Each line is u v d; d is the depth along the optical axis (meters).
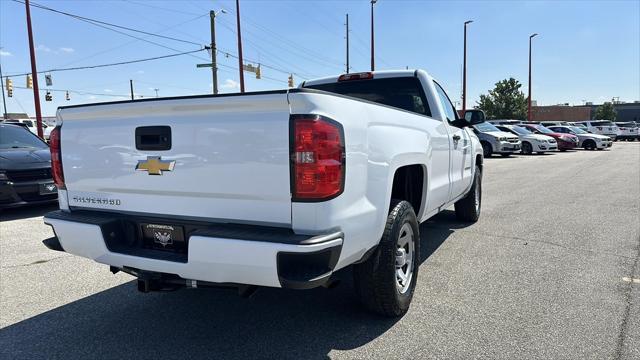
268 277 2.54
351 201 2.77
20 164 7.70
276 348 3.20
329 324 3.55
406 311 3.70
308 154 2.52
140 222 3.12
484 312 3.68
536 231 6.32
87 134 3.25
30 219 7.72
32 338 3.39
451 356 3.03
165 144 2.92
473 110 5.43
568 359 2.96
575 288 4.15
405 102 5.14
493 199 9.16
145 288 3.16
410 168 4.16
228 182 2.73
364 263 3.37
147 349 3.22
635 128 46.78
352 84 5.41
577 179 12.59
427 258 5.11
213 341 3.32
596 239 5.85
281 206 2.62
